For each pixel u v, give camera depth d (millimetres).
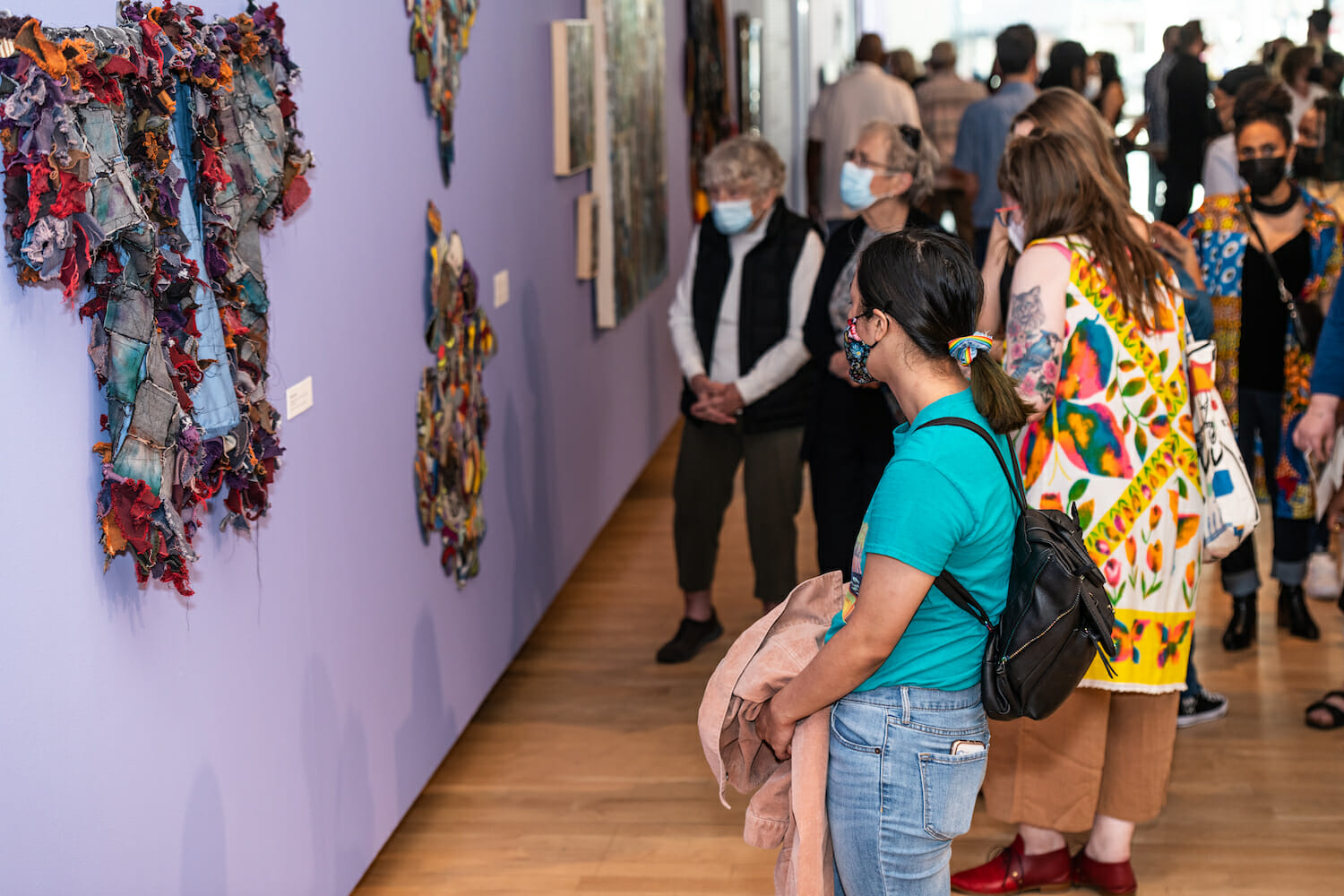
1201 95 5379
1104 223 2643
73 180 1656
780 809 2137
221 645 2293
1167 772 2920
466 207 3674
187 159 2045
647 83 6090
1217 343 4258
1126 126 7414
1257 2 10852
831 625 2039
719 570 5336
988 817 3434
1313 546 4629
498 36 3967
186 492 1987
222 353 2109
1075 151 2654
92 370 1854
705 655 4504
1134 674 2717
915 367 1915
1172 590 2709
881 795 1953
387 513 3127
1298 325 4168
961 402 1899
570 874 3168
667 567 5363
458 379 3578
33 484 1740
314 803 2717
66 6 1751
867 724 1953
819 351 3561
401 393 3209
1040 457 2693
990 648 1947
